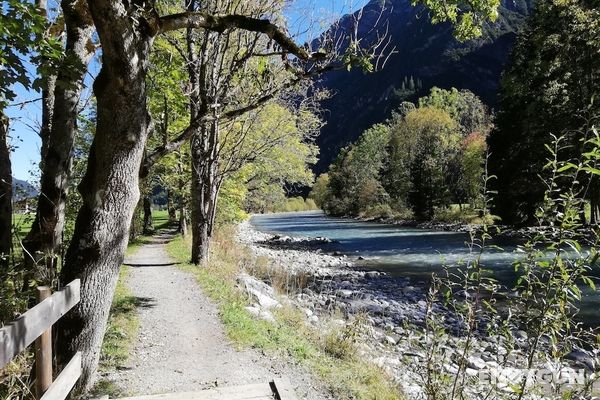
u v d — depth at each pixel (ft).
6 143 24.89
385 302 48.01
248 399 16.52
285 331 28.45
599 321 37.45
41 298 10.93
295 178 89.30
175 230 119.34
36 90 19.79
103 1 14.14
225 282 42.45
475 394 17.26
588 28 101.24
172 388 19.22
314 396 18.71
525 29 135.03
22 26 17.93
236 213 88.02
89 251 16.60
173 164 79.10
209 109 21.75
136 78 15.83
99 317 17.06
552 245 12.29
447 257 78.48
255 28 19.36
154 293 37.88
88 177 16.79
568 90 107.65
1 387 13.82
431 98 319.68
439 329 18.08
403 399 20.24
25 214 28.09
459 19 22.22
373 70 23.09
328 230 164.25
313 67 24.32
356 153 280.51
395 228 159.84
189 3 29.27
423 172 182.39
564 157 88.07
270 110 58.54
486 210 15.05
